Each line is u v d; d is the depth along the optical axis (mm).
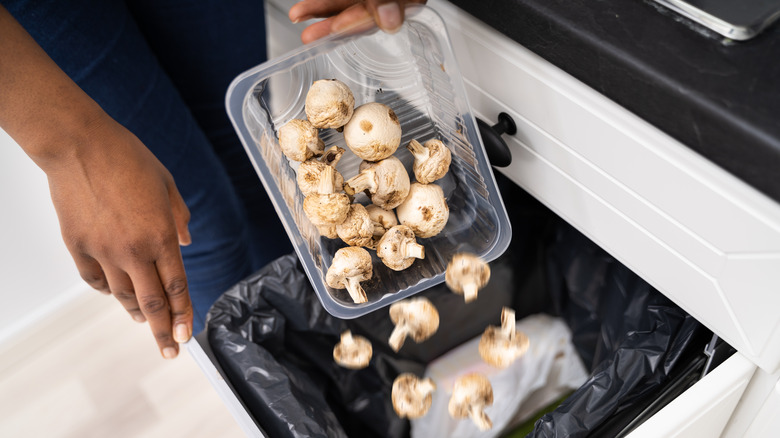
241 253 849
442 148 558
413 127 598
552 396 696
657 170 466
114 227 528
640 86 427
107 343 1017
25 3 583
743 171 407
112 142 526
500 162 562
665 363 542
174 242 553
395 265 563
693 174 444
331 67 550
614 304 648
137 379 983
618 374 533
